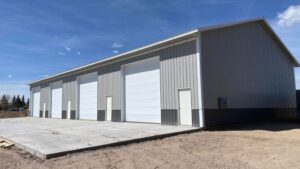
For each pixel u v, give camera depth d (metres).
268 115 17.30
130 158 7.27
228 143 8.95
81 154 7.92
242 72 15.55
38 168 6.60
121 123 16.97
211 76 13.49
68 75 25.72
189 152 7.80
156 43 15.27
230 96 14.45
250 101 15.84
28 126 17.02
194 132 11.85
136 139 9.69
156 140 10.08
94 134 11.38
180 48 14.15
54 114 28.16
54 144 9.05
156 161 6.85
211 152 7.70
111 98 19.56
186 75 13.70
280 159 6.61
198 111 12.93
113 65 19.53
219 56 14.12
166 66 14.99
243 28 16.09
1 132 13.51
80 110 23.67
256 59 16.88
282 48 19.44
